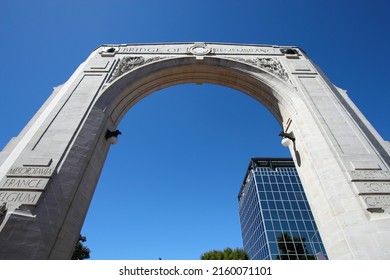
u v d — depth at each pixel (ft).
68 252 27.68
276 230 144.36
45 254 23.62
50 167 28.94
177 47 55.16
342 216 28.40
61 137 32.78
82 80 43.62
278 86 46.73
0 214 23.63
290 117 44.09
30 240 23.30
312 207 35.47
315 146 36.09
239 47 56.49
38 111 40.73
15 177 27.53
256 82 49.44
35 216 24.73
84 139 33.83
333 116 39.63
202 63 51.16
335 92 47.62
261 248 149.28
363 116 44.55
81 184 31.09
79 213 30.53
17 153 31.86
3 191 26.14
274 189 166.20
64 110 37.09
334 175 31.96
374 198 28.94
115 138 40.14
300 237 141.59
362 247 25.70
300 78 47.37
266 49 56.18
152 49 54.19
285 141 44.01
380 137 40.22
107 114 39.70
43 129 33.65
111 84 43.06
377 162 32.89
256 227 161.99
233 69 50.31
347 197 29.63
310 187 36.22
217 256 119.14
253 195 173.37
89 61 49.11
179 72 51.49
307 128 38.83
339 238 28.30
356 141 35.83
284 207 156.04
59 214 26.30
